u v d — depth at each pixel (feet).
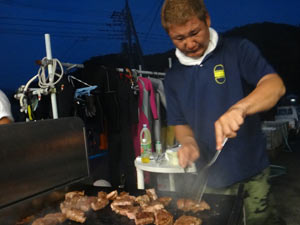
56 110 7.48
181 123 4.86
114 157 10.51
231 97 4.08
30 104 7.41
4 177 3.99
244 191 4.27
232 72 4.05
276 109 28.68
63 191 5.00
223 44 4.13
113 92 10.38
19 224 4.05
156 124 12.26
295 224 8.72
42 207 4.54
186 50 3.78
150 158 8.09
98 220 4.18
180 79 4.51
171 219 3.76
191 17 3.23
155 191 5.09
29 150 4.40
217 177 4.36
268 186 4.33
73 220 4.19
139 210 4.33
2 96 6.05
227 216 3.71
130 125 10.90
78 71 10.46
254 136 4.23
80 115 9.48
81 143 5.57
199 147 4.46
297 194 11.40
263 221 4.30
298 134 28.86
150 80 12.66
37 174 4.52
